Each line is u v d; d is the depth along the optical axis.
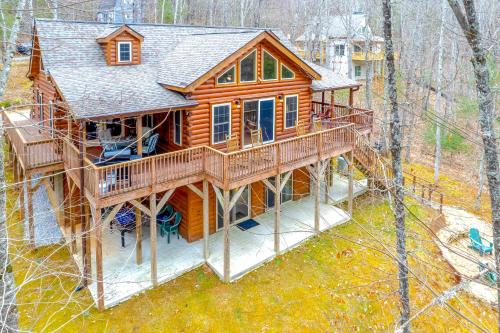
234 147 14.53
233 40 15.12
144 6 36.28
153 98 13.01
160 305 11.52
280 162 13.72
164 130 15.34
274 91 16.23
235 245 14.45
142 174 11.84
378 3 28.38
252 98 15.48
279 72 16.23
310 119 18.11
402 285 9.38
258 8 38.75
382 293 12.49
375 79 36.19
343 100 31.02
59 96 13.27
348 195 17.22
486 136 5.66
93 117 10.91
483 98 5.63
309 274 13.27
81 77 13.39
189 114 13.76
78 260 12.97
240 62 14.86
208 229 13.84
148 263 13.17
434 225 16.27
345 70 38.16
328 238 15.18
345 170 20.34
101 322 10.74
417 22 27.61
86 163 11.27
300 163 14.45
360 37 36.19
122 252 13.76
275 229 13.98
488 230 17.02
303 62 16.42
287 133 17.17
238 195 12.75
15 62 27.48
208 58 14.52
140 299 11.67
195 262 13.33
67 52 14.66
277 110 16.55
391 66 8.65
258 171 13.09
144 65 15.95
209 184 14.64
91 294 11.66
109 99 12.11
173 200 15.10
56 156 13.42
